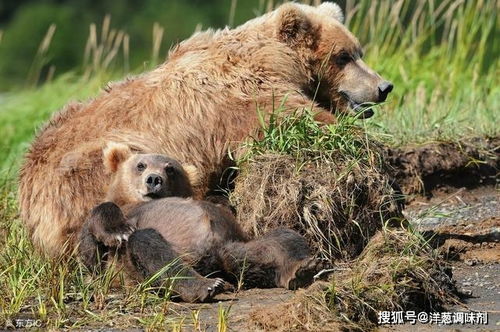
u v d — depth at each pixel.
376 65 21.23
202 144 13.72
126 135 13.58
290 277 11.55
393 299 11.06
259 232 12.78
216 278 11.67
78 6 57.59
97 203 13.09
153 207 12.26
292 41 14.74
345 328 10.63
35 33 54.31
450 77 21.09
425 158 16.23
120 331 10.83
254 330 10.65
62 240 12.98
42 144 13.62
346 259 12.66
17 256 12.64
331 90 15.16
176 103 13.80
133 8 57.25
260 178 12.97
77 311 11.30
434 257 11.89
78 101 14.52
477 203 15.82
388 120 17.67
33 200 13.32
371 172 12.97
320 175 12.86
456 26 23.56
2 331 10.91
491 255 13.41
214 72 14.02
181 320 10.74
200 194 13.55
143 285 11.35
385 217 12.93
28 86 27.88
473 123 17.59
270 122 13.35
